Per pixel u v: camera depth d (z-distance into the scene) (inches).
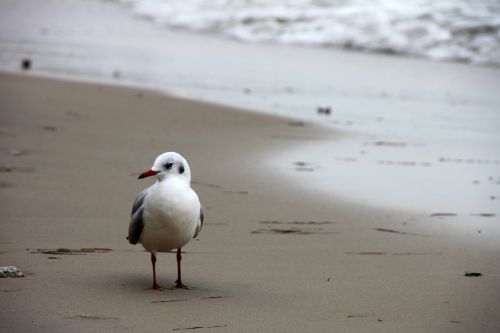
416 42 1294.3
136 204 324.5
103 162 570.6
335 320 294.0
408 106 910.4
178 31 1449.3
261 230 430.0
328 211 478.3
